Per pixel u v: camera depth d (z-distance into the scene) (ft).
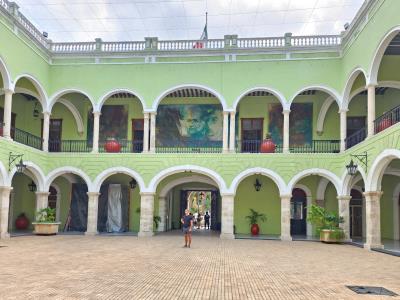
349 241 67.36
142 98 77.41
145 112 77.00
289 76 74.95
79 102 86.63
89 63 78.84
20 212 86.43
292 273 35.17
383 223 80.07
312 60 74.59
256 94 83.76
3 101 79.25
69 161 76.54
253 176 82.38
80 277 31.14
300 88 74.33
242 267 38.19
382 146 52.31
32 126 86.99
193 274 33.71
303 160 72.33
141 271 34.53
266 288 28.63
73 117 87.35
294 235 80.38
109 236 72.28
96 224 75.51
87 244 56.70
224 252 50.21
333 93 73.26
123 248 52.19
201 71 76.95
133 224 83.66
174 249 52.26
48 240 61.82
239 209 82.07
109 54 78.48
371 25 57.26
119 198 81.66
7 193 63.77
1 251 46.85
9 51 64.13
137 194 84.38
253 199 81.97
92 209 75.36
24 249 49.11
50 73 79.00
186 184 93.66
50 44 79.20
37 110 87.10
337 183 70.90
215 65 76.79
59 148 86.48
